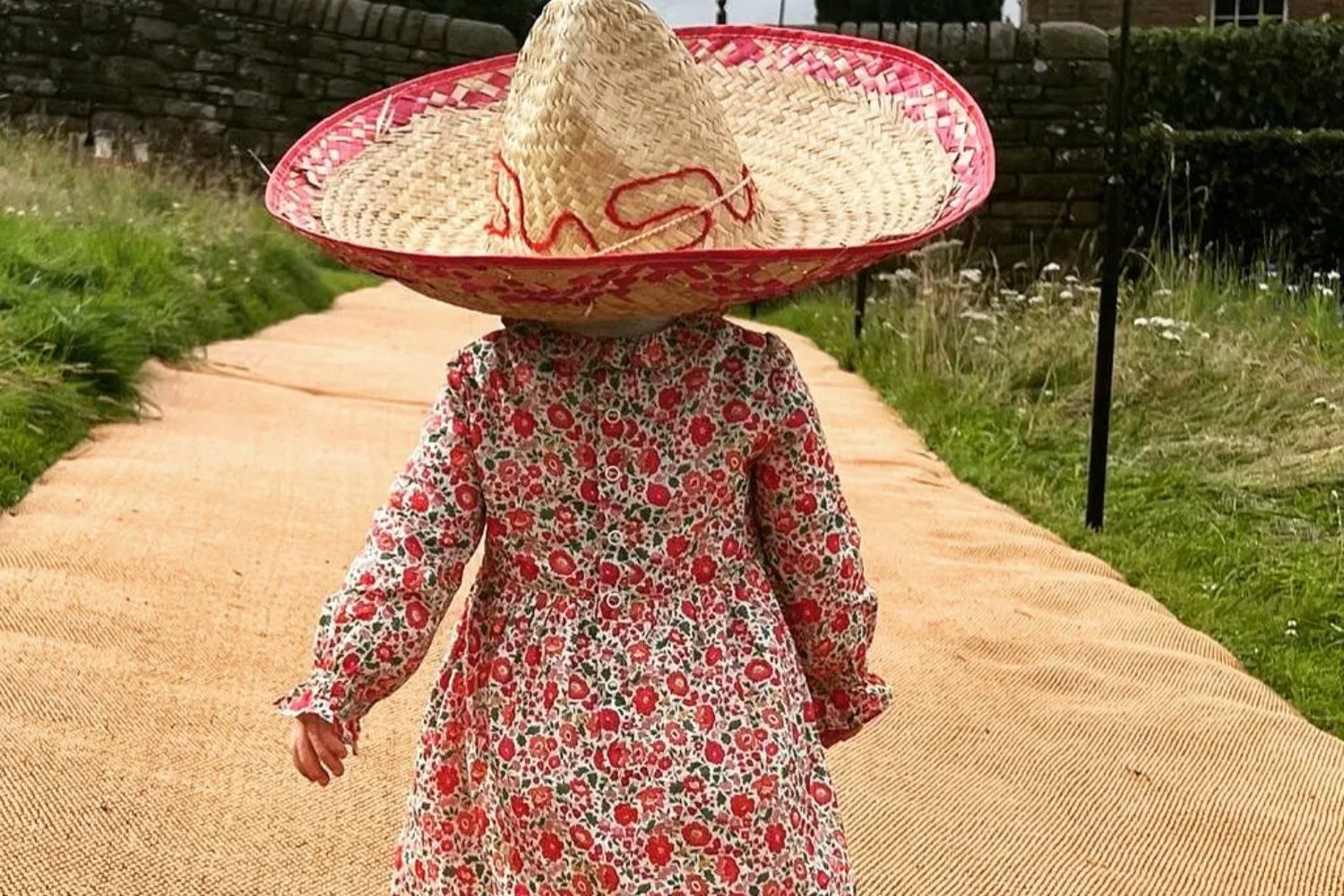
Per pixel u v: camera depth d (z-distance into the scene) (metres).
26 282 7.72
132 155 18.36
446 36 19.08
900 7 24.50
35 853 2.95
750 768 2.19
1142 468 7.52
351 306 13.34
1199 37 16.84
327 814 3.31
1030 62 16.38
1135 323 9.48
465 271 2.01
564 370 2.26
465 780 2.32
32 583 4.28
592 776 2.19
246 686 3.88
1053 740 4.19
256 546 5.00
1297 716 4.55
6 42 18.59
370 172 2.67
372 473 6.25
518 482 2.27
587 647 2.23
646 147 2.20
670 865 2.18
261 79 18.83
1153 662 4.86
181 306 8.95
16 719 3.46
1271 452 7.59
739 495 2.31
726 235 2.25
